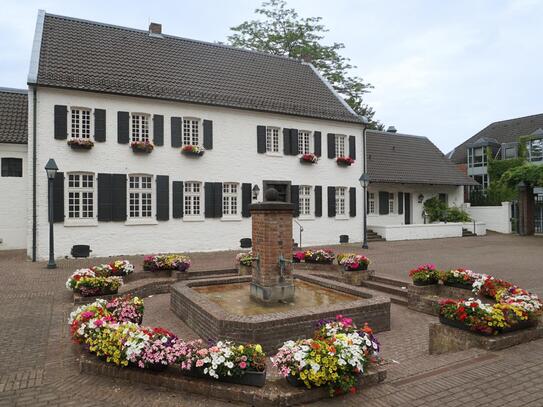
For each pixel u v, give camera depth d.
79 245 15.41
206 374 4.30
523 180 25.19
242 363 4.18
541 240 23.36
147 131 16.95
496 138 39.22
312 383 4.11
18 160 19.28
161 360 4.40
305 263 12.65
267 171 19.42
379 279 11.13
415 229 23.92
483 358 5.16
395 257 16.06
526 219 26.48
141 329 4.82
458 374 4.71
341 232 21.70
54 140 15.06
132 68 17.67
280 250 7.67
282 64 23.53
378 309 7.23
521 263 14.37
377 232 23.38
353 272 11.26
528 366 4.90
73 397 4.21
